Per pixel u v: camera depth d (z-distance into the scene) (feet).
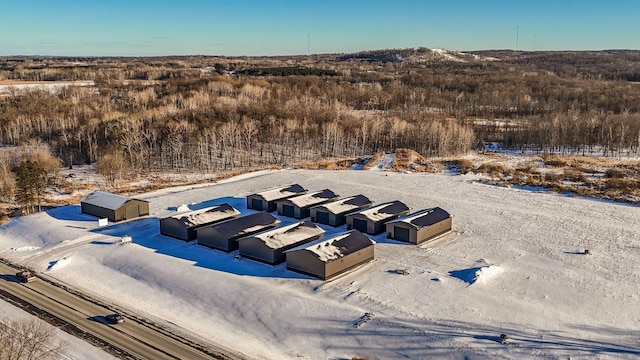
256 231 173.58
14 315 125.80
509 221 190.80
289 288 138.00
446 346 109.50
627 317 120.88
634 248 161.79
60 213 207.92
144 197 234.17
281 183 255.29
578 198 222.28
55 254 166.91
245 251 158.71
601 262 151.74
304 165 297.33
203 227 169.89
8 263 161.48
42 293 139.85
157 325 123.03
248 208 214.90
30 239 183.32
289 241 158.51
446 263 153.28
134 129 307.99
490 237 174.91
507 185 245.04
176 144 304.91
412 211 205.87
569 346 108.47
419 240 168.86
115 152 274.77
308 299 130.00
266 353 111.45
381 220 180.86
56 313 128.06
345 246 150.30
